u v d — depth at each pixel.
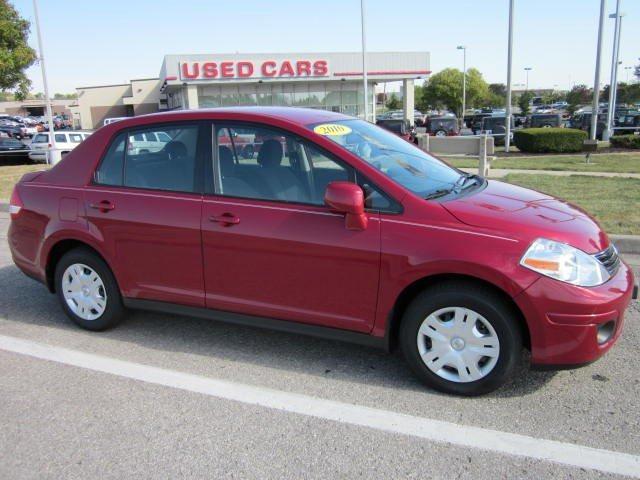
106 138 4.64
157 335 4.72
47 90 23.81
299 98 40.88
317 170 3.88
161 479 2.91
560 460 2.95
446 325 3.54
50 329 4.90
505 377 3.47
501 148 23.08
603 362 4.00
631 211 8.27
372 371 3.99
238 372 4.03
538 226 3.46
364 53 30.34
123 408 3.59
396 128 25.91
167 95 53.50
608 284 3.38
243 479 2.89
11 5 24.47
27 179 5.01
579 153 19.97
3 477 2.97
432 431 3.24
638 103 53.31
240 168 4.10
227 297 4.14
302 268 3.82
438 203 3.60
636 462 2.92
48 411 3.57
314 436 3.24
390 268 3.55
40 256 4.86
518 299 3.29
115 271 4.54
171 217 4.22
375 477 2.87
